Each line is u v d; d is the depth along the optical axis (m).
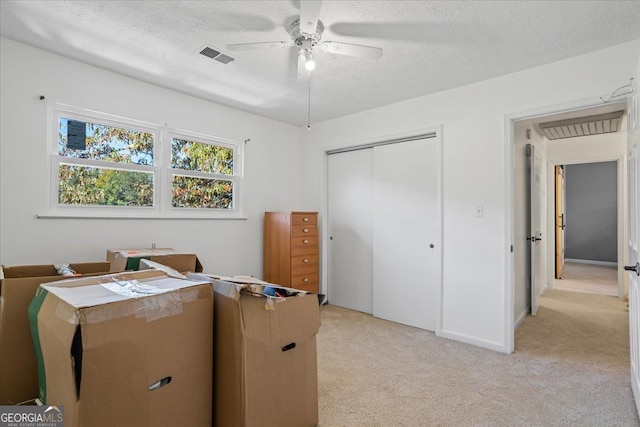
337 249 4.24
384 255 3.69
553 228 5.14
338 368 2.45
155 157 3.17
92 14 2.01
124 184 2.97
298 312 1.59
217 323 1.46
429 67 2.67
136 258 2.38
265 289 1.47
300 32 2.05
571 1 1.84
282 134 4.32
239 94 3.33
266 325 1.44
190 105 3.36
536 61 2.56
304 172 4.50
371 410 1.90
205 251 3.49
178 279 1.49
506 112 2.79
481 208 2.90
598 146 4.59
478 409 1.92
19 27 2.16
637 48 2.24
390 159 3.64
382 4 1.88
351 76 2.86
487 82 2.90
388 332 3.24
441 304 3.13
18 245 2.37
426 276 3.34
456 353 2.72
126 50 2.46
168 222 3.20
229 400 1.40
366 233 3.93
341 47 2.06
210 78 2.95
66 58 2.57
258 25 2.12
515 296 3.35
